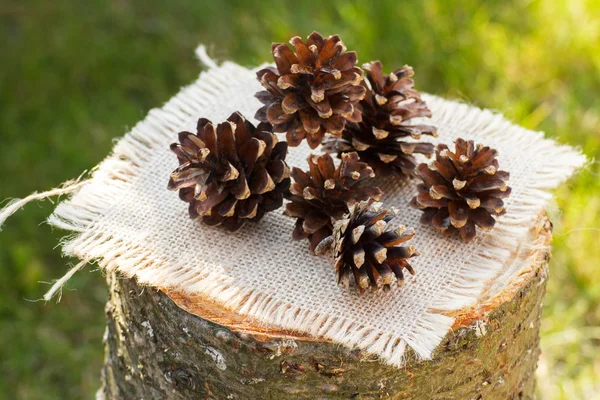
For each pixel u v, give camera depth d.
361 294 0.52
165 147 0.59
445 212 0.55
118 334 0.59
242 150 0.53
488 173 0.53
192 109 0.61
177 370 0.55
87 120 0.94
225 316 0.52
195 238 0.54
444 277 0.53
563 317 0.77
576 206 0.80
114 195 0.56
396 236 0.51
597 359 0.75
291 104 0.53
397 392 0.53
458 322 0.52
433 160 0.56
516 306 0.54
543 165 0.58
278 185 0.54
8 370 0.77
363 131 0.56
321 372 0.52
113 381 0.61
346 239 0.51
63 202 0.56
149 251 0.54
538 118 0.87
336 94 0.54
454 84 0.93
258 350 0.51
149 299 0.54
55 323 0.80
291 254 0.54
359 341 0.51
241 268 0.53
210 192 0.53
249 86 0.62
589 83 0.92
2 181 0.89
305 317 0.52
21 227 0.85
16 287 0.81
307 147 0.59
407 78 0.56
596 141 0.85
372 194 0.53
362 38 0.94
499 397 0.57
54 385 0.77
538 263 0.55
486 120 0.60
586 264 0.79
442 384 0.53
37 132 0.94
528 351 0.58
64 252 0.54
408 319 0.52
